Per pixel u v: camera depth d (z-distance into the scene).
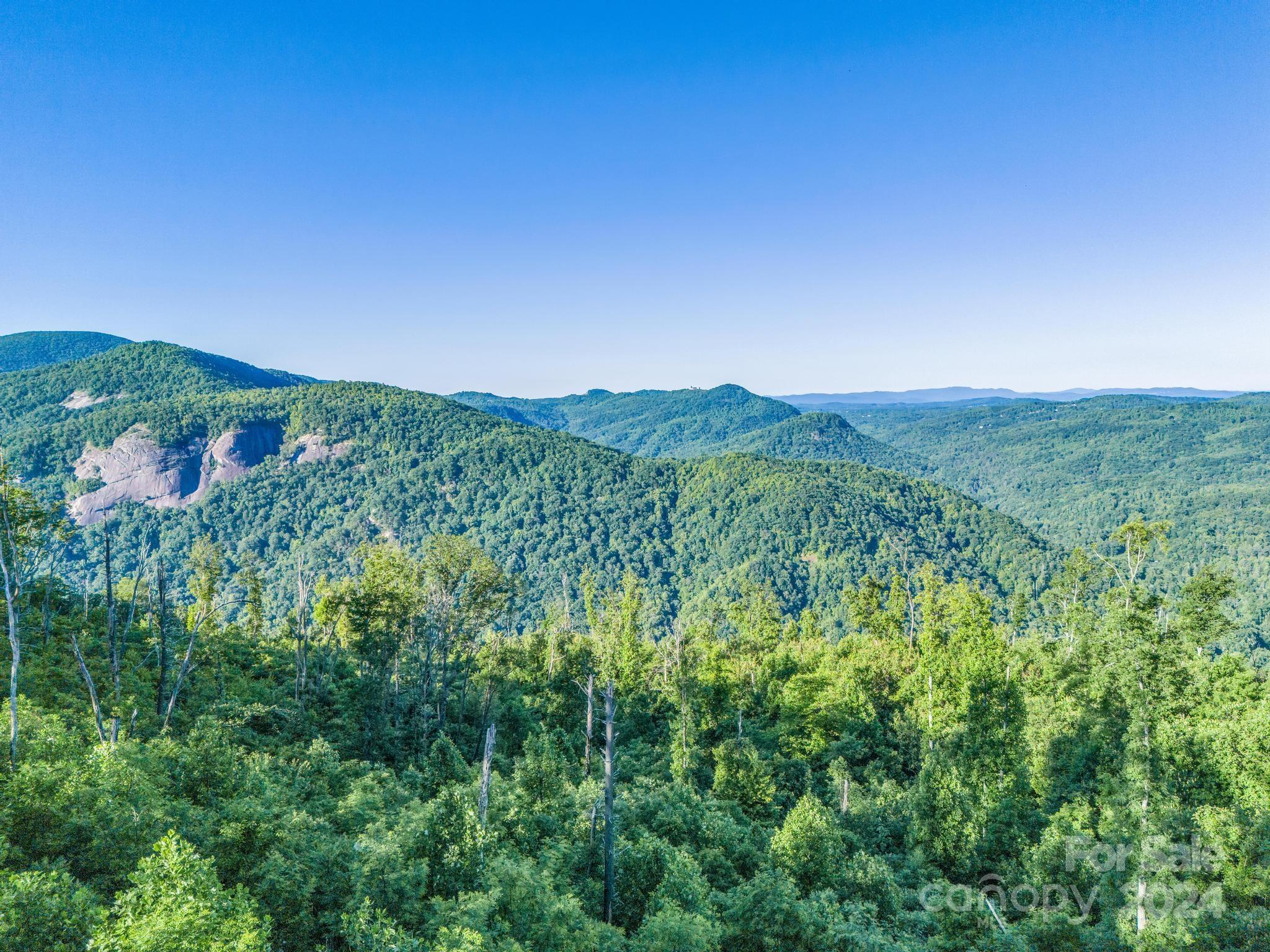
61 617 42.91
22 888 12.23
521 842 28.55
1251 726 33.69
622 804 34.19
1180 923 25.28
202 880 12.63
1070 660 53.78
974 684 40.56
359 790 28.41
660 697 65.00
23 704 23.97
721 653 73.00
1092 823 35.00
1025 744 40.81
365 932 16.50
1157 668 38.50
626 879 28.17
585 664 62.56
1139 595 48.88
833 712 57.09
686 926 21.50
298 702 43.81
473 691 61.44
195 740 22.72
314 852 19.47
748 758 45.81
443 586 50.94
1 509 28.81
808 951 23.78
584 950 20.14
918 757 54.56
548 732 52.97
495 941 18.52
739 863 32.53
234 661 50.78
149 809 17.30
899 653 73.44
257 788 22.88
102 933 11.34
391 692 51.97
